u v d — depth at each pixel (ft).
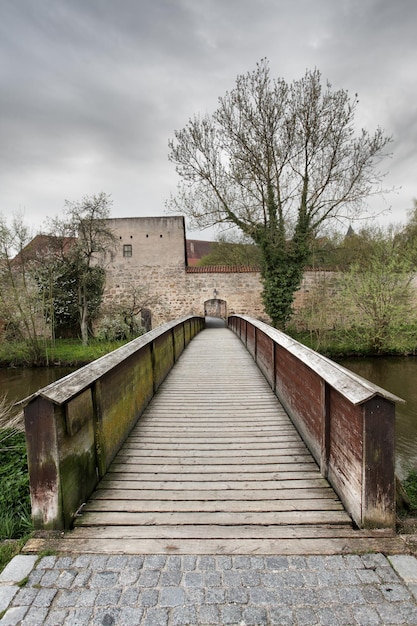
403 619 4.34
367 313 42.42
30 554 5.62
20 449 13.19
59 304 58.13
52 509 6.22
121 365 10.28
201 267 68.64
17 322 44.75
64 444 6.40
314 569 5.19
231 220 49.32
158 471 8.66
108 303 65.77
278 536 6.04
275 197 47.78
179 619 4.39
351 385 6.44
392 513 6.02
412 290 41.96
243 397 15.21
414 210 72.54
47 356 43.83
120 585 4.95
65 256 56.49
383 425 5.91
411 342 41.19
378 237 45.78
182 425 11.87
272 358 16.25
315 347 43.83
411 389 30.35
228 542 5.90
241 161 45.83
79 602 4.66
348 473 6.74
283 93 44.14
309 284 62.23
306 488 7.79
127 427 10.84
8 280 45.32
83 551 5.67
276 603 4.61
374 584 4.88
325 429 8.10
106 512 6.93
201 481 8.16
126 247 68.08
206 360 24.38
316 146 44.96
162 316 67.36
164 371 18.67
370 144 43.32
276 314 50.83
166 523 6.56
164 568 5.27
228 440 10.59
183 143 48.83
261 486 7.90
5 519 7.59
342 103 43.09
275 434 11.03
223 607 4.56
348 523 6.47
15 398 31.45
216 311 92.32
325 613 4.44
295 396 11.54
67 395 6.30
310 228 47.52
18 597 4.76
